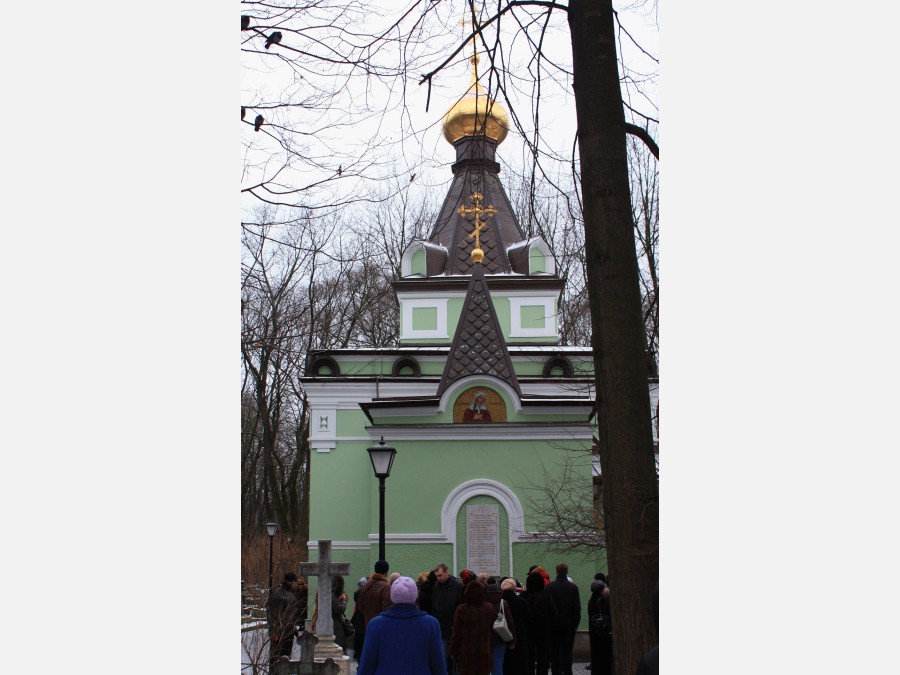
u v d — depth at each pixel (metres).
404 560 20.11
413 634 7.64
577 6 7.71
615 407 7.11
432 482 20.41
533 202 10.20
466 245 29.14
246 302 12.09
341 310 35.94
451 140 29.50
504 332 28.67
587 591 19.84
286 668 10.47
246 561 30.41
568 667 14.80
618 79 7.62
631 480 7.01
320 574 12.23
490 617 11.58
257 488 43.00
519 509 20.17
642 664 5.75
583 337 35.00
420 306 28.72
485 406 20.70
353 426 25.75
